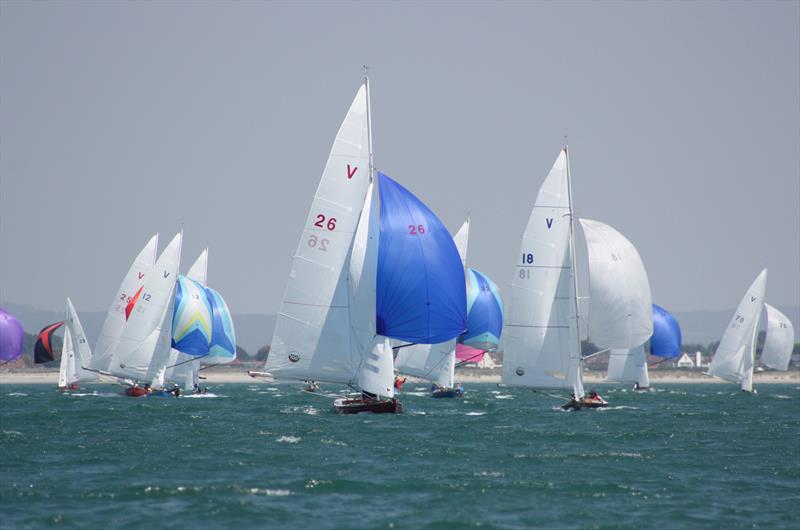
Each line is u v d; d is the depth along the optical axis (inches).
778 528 4682.6
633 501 5191.9
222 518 4714.6
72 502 5036.9
